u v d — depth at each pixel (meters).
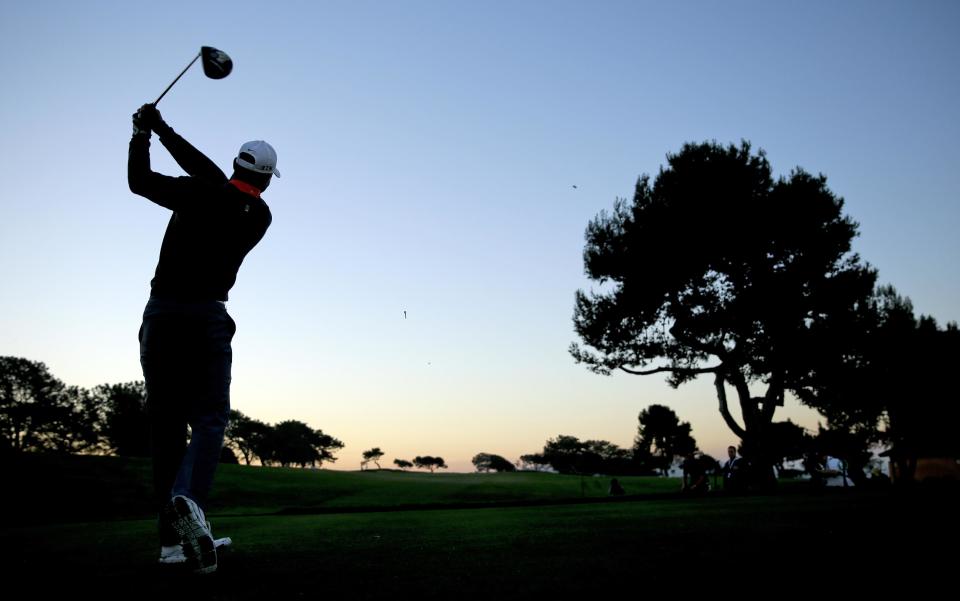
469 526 4.19
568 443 97.88
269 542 3.25
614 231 24.73
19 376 61.28
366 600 1.68
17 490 21.55
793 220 21.55
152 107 2.62
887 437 27.36
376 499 28.02
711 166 22.86
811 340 21.16
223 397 2.68
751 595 1.64
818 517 3.86
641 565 2.14
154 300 2.59
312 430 110.25
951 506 4.23
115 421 66.56
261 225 2.79
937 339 26.31
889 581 1.76
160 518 2.44
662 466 88.44
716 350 22.28
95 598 1.75
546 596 1.68
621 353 24.34
